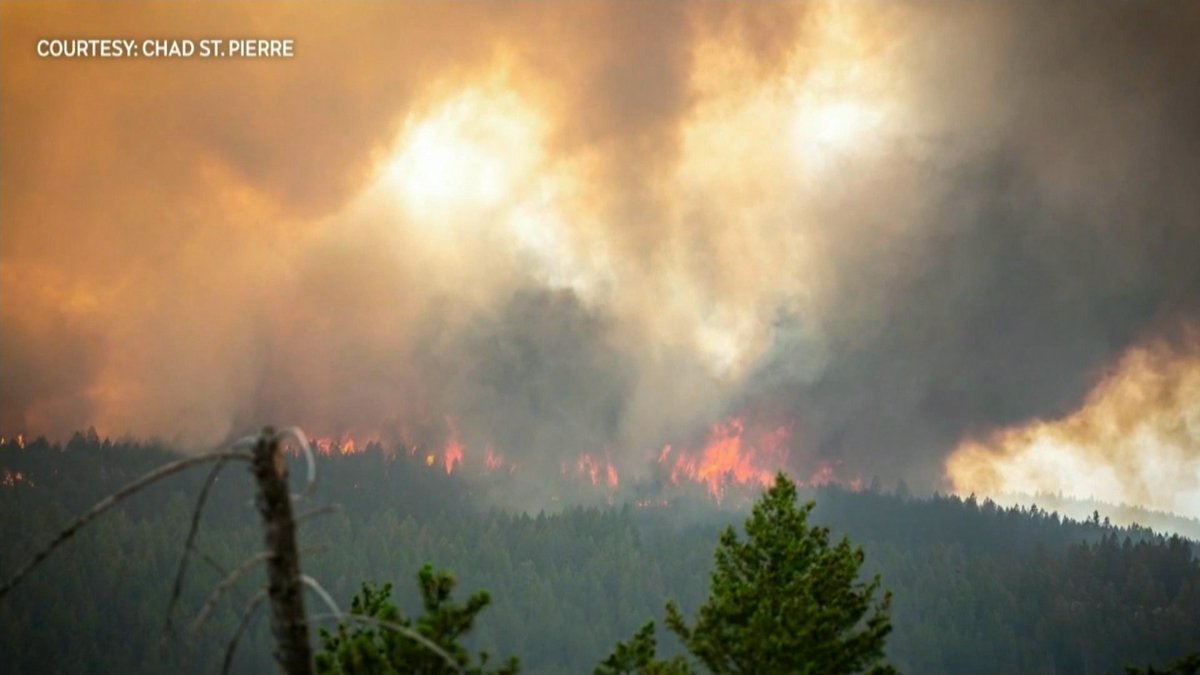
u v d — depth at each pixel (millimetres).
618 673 21469
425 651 16141
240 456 10773
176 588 9711
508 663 17031
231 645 10648
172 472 10055
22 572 9188
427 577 17328
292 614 11344
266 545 11352
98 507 9500
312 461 10766
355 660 16391
